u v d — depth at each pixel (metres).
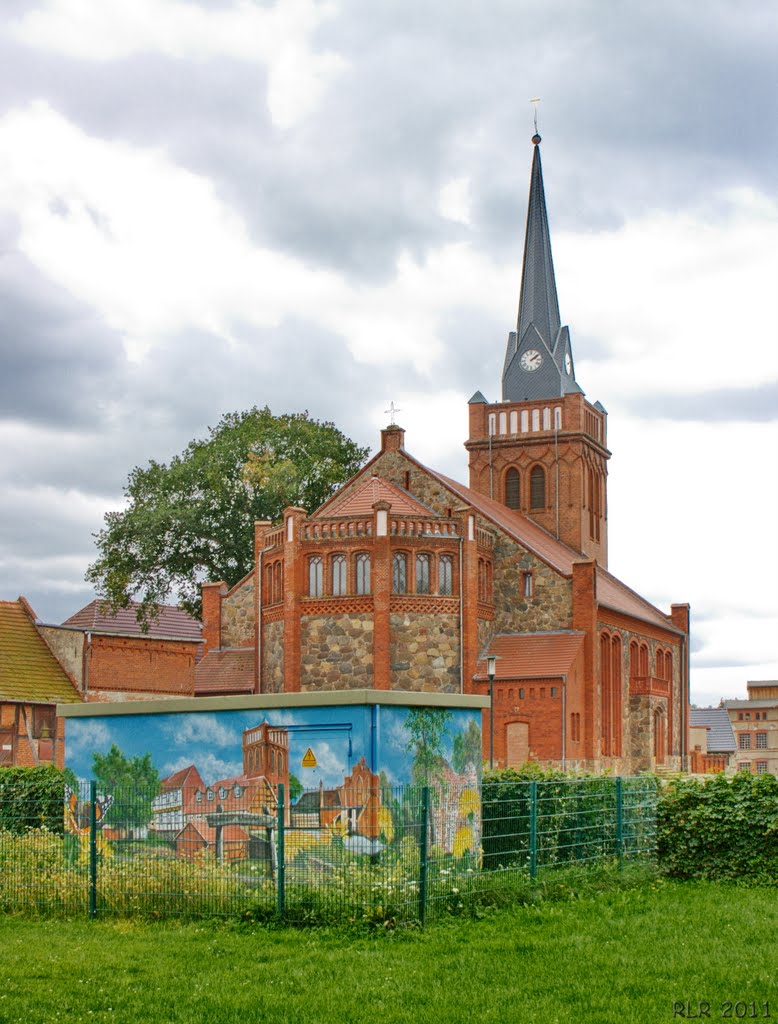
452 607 54.84
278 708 23.80
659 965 18.17
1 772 31.81
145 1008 15.85
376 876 21.12
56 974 17.70
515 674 56.50
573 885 24.83
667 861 28.05
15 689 49.25
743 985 16.97
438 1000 16.19
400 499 59.38
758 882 26.83
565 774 30.09
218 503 76.19
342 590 54.22
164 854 24.11
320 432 80.81
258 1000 16.14
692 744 126.75
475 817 25.09
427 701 24.11
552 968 18.00
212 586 64.12
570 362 79.44
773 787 27.47
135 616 78.94
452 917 21.64
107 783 25.41
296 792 23.22
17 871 23.52
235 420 81.38
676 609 78.50
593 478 77.06
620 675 65.50
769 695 152.50
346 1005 15.91
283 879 21.23
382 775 22.92
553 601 59.38
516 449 75.50
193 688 58.31
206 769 24.33
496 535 60.97
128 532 73.12
